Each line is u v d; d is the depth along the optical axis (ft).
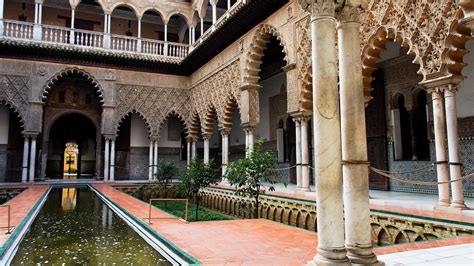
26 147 44.83
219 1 52.80
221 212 33.68
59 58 46.98
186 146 57.52
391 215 17.07
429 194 25.59
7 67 44.65
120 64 49.93
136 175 54.24
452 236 14.37
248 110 34.99
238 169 23.59
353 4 9.66
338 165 8.87
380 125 30.30
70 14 55.01
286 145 42.52
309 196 24.84
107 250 14.12
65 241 15.83
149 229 16.58
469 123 23.94
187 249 12.51
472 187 23.34
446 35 17.16
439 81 17.57
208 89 45.83
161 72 52.01
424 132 27.07
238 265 10.24
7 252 12.70
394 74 29.43
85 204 29.63
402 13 19.40
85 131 64.39
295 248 12.71
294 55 28.60
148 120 50.70
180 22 59.98
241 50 36.86
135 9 51.19
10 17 51.80
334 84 9.12
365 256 8.80
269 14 32.22
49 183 45.73
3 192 38.42
